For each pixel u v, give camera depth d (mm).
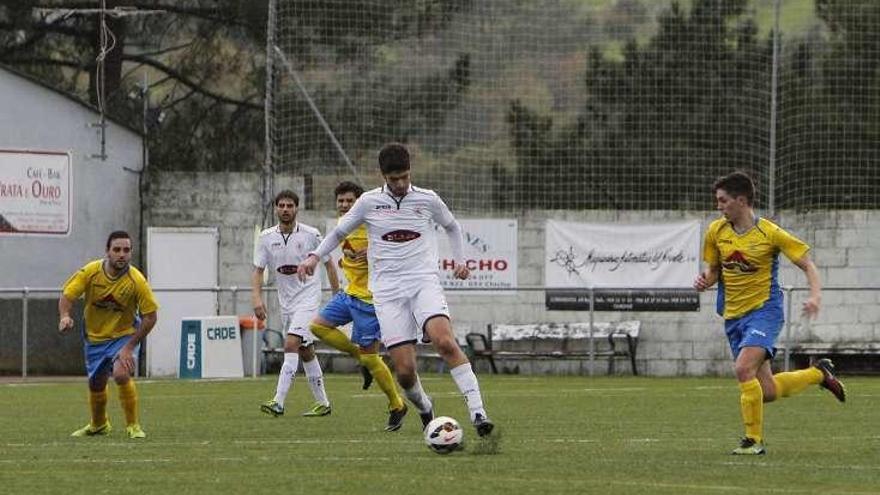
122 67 103188
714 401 57062
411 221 36250
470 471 30281
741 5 88812
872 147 87688
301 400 57281
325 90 89562
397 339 36719
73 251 83875
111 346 39969
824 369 39938
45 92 82500
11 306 80812
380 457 33469
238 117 104125
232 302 83625
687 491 27094
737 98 87938
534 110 89625
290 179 87188
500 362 82875
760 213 85750
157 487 27828
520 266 82688
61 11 90500
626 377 79562
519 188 88812
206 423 45594
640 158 88125
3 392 64062
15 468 31453
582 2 90188
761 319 34969
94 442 38469
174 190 86188
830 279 82188
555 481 28516
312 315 49781
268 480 28719
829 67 88125
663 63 88562
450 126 89938
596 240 81750
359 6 90438
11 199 81312
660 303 81438
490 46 90688
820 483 28609
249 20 103062
